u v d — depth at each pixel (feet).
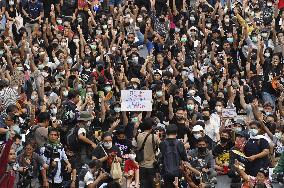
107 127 157.79
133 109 156.04
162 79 181.88
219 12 229.04
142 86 181.88
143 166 137.08
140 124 150.92
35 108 163.22
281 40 210.59
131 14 224.53
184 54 204.74
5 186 102.17
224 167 148.87
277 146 152.56
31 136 141.28
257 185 133.69
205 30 218.38
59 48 201.87
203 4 232.73
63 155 138.21
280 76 189.37
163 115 163.53
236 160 139.95
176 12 233.96
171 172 131.13
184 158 133.18
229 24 220.84
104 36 211.61
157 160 137.90
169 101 163.84
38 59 197.67
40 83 175.01
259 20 230.07
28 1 228.63
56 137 137.90
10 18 220.64
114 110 157.89
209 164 142.92
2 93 162.20
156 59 202.80
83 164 137.80
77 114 150.00
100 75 183.93
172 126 133.69
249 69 197.16
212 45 203.51
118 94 178.70
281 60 195.83
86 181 131.03
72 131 144.25
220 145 150.71
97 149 137.69
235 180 142.92
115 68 190.60
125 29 222.48
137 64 193.88
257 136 145.18
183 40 212.84
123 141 146.10
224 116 163.84
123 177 138.41
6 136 141.49
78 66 194.80
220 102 164.76
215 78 189.37
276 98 187.32
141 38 220.23
